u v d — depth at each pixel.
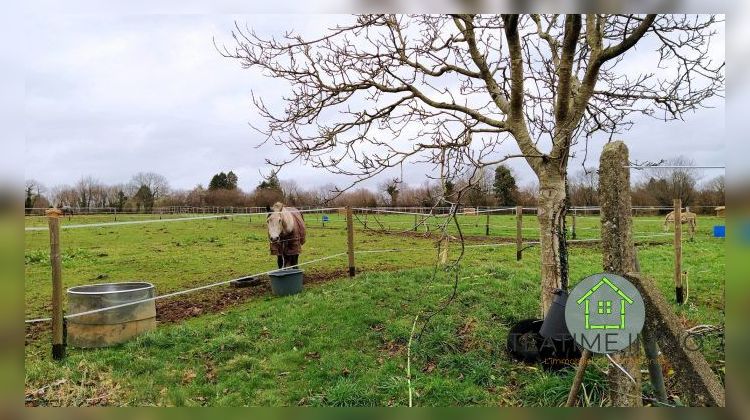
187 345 5.93
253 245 16.73
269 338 6.04
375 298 7.46
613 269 3.21
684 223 18.36
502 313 6.47
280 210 10.10
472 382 4.55
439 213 4.47
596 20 5.10
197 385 4.89
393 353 5.41
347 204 9.58
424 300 7.15
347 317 6.57
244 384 4.87
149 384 4.88
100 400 4.55
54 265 5.51
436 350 5.30
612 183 3.21
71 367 5.30
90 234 20.92
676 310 6.68
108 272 11.31
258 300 8.13
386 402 4.30
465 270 9.20
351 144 5.02
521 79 5.07
